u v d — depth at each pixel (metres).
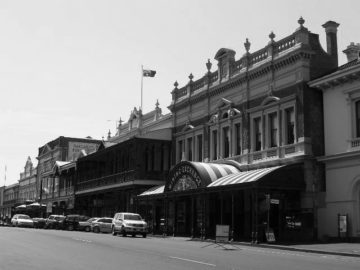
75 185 65.62
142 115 54.88
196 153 41.78
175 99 46.03
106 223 45.59
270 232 26.89
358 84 27.28
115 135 62.62
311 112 29.86
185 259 17.45
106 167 59.22
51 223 56.41
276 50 32.91
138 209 47.38
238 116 36.06
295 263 16.42
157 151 48.47
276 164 31.53
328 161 28.81
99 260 17.06
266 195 28.55
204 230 32.22
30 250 21.41
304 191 29.19
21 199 105.12
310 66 30.44
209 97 40.50
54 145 85.62
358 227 26.83
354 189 27.11
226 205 36.88
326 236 28.06
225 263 16.16
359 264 16.27
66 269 14.33
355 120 27.58
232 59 37.66
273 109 32.62
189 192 34.38
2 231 43.16
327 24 31.72
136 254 19.50
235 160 36.09
